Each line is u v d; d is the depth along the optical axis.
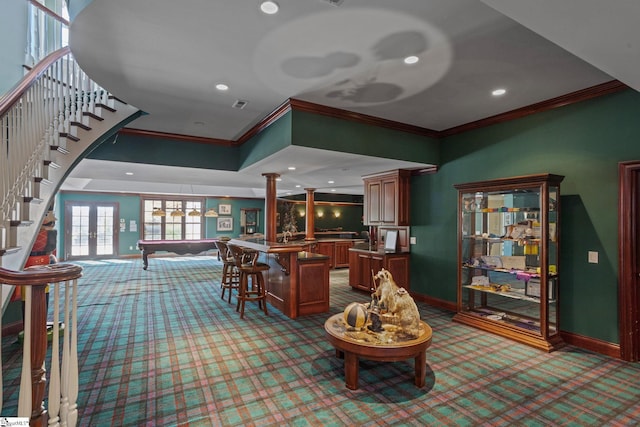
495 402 2.44
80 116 3.71
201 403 2.43
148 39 2.44
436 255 5.14
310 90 3.40
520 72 2.98
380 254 5.56
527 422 2.21
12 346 3.39
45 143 3.16
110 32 2.34
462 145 4.71
